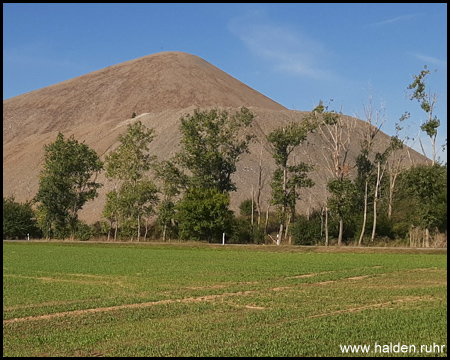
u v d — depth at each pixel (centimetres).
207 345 1708
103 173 11900
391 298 2638
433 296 2708
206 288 3012
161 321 2102
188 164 7819
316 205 9488
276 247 6031
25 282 3300
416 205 6456
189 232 7044
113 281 3338
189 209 6906
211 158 7756
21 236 8238
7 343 1777
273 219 8344
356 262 4516
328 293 2803
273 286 3078
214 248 6188
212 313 2275
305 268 4019
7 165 14975
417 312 2223
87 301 2577
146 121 14712
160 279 3403
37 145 15900
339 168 7119
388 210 7306
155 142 12600
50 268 4072
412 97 6881
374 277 3538
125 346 1712
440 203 6169
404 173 6706
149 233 8069
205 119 8044
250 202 8950
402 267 4106
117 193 7962
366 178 7606
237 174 10544
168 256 5212
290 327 1941
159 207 7538
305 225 6888
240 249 6097
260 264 4350
